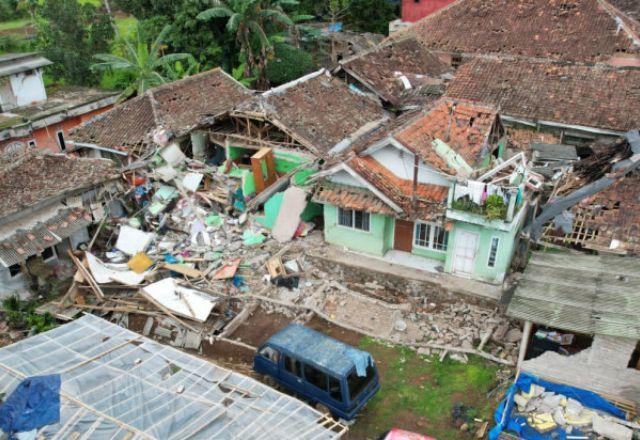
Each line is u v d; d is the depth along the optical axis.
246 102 25.06
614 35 30.95
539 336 15.38
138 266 19.78
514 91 27.02
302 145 23.62
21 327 17.78
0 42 46.47
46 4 40.94
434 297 18.38
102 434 10.53
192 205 23.16
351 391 13.32
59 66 41.25
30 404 11.09
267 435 11.17
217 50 36.91
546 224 18.02
